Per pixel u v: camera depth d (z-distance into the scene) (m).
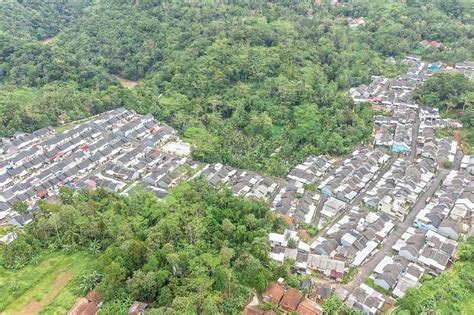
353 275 91.00
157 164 136.12
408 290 83.56
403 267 91.25
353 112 150.12
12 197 118.38
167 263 82.31
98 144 144.12
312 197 115.50
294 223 105.88
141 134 152.75
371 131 145.62
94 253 91.75
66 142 144.38
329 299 80.56
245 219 98.38
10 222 109.50
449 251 94.50
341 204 111.06
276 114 150.50
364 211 110.38
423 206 112.62
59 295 83.19
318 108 151.88
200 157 136.75
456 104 151.25
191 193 109.12
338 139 137.50
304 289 83.75
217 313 72.69
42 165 136.25
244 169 132.25
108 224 95.62
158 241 87.88
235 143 142.38
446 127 144.88
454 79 156.38
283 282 84.56
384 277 87.62
